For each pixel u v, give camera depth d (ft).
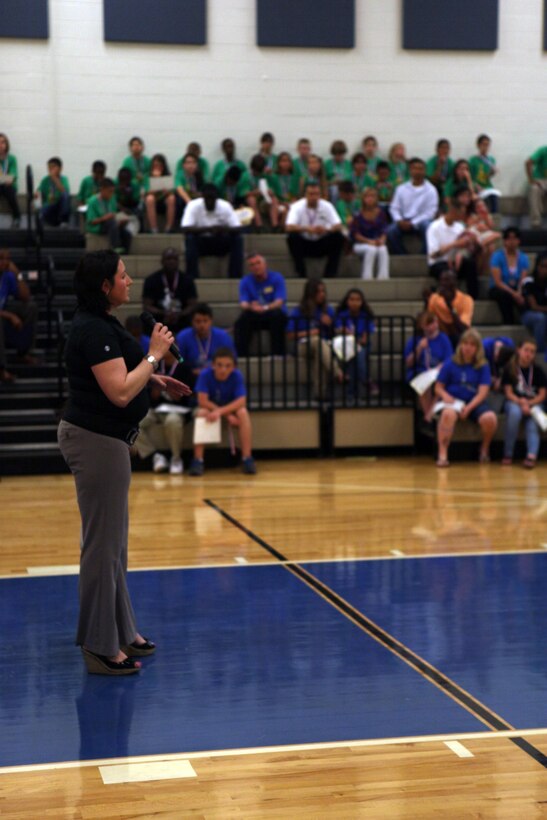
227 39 49.67
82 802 11.52
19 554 23.34
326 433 37.37
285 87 50.31
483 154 50.75
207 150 49.96
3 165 47.50
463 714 14.02
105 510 15.31
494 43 51.47
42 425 35.65
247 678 15.48
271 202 47.09
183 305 37.93
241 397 34.06
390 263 44.47
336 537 24.72
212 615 18.71
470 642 17.11
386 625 18.06
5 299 38.73
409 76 51.16
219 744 13.08
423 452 37.88
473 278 42.50
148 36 48.88
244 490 30.86
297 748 12.94
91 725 13.73
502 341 36.70
